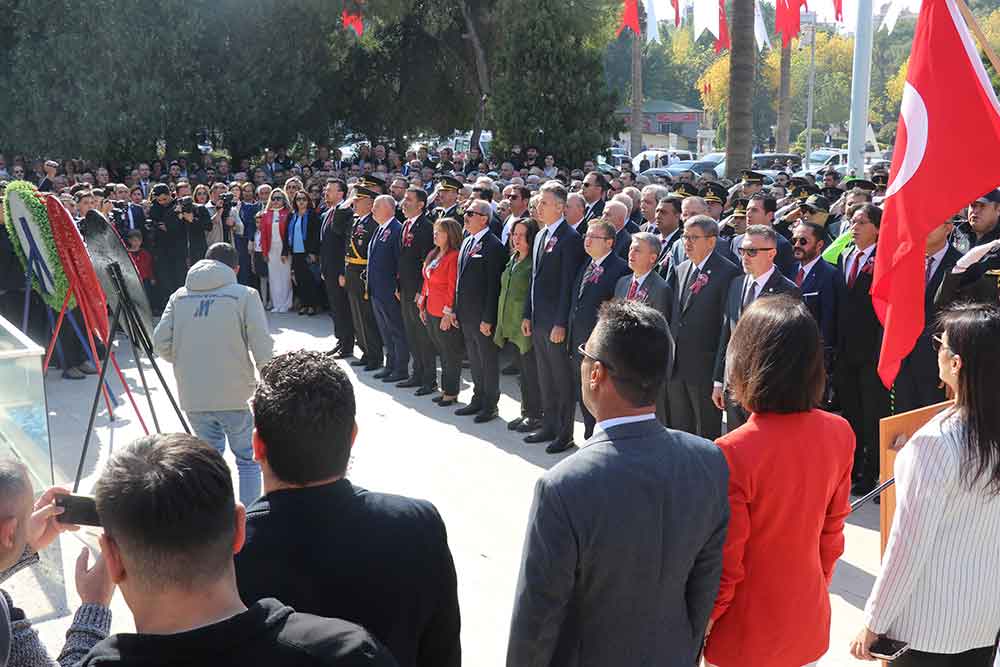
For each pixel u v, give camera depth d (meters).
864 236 5.81
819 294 5.97
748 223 7.04
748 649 2.54
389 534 2.12
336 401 2.13
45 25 19.25
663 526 2.21
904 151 4.23
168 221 12.00
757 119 56.03
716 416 6.00
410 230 8.50
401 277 8.59
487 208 7.63
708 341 5.87
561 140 18.75
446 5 23.83
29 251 7.23
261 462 2.19
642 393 2.30
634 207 9.62
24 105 19.39
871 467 5.92
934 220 4.13
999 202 5.60
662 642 2.26
